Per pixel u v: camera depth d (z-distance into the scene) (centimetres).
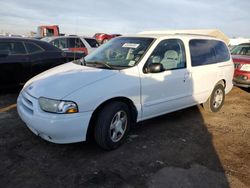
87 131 342
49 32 2134
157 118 516
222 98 591
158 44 430
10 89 673
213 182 309
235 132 472
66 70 396
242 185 308
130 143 396
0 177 295
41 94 332
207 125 497
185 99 481
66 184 289
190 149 390
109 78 360
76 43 1142
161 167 334
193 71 485
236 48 960
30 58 639
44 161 333
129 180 303
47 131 321
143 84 392
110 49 459
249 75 737
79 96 325
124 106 371
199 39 523
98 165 330
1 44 599
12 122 450
